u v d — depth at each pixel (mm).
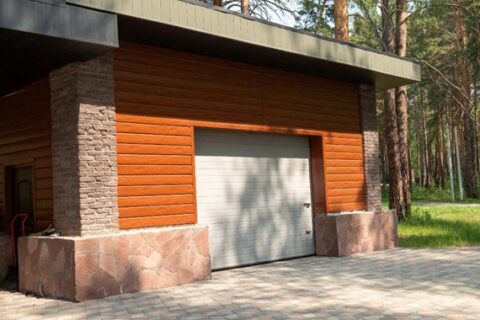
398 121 18297
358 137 13109
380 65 11922
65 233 8148
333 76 12219
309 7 18156
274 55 10125
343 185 12555
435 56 31594
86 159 8000
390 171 17875
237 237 10625
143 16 7793
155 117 9078
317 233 12070
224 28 8812
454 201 36625
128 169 8609
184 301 7340
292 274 9422
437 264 9914
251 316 6305
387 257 11195
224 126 10156
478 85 33969
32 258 8312
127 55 8820
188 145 9516
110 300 7543
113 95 8438
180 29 8320
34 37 6918
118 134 8539
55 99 8391
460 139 43625
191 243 8922
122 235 8047
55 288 7863
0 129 10250
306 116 11820
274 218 11375
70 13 7062
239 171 10773
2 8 6465
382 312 6262
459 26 27953
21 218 9992
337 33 15852
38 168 9148
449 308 6363
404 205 17938
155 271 8375
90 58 7953
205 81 9938
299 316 6211
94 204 8023
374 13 20719
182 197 9305
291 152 11891
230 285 8484
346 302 6875
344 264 10422
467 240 13461
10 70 8477
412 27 29359
